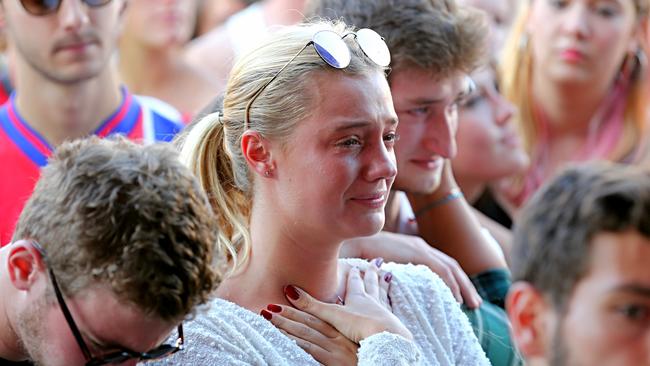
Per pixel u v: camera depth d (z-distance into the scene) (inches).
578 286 219.9
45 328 243.1
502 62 549.0
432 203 384.8
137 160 239.9
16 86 430.3
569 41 523.8
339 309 298.8
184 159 304.2
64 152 245.8
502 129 464.1
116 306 235.3
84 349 240.8
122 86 451.8
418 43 337.7
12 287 250.2
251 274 302.5
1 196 415.8
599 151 536.4
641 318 216.2
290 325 296.0
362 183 285.9
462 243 383.2
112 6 424.5
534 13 538.3
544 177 530.0
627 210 215.9
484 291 378.6
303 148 285.4
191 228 236.7
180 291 234.4
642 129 540.7
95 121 435.8
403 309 316.2
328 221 287.9
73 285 236.5
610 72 530.3
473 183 471.5
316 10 357.1
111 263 231.9
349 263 324.8
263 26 585.6
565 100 531.8
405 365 289.0
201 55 592.7
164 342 270.1
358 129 283.4
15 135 423.5
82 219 233.5
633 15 529.3
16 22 414.9
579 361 220.5
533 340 227.6
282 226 296.4
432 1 344.2
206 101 548.1
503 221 510.6
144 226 232.1
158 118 454.3
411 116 345.1
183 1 552.1
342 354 294.4
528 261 226.2
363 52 290.2
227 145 300.5
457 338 319.3
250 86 293.1
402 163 349.1
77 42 415.2
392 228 385.4
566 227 221.3
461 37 342.0
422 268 327.9
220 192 304.5
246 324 293.1
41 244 239.9
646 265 215.2
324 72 285.0
